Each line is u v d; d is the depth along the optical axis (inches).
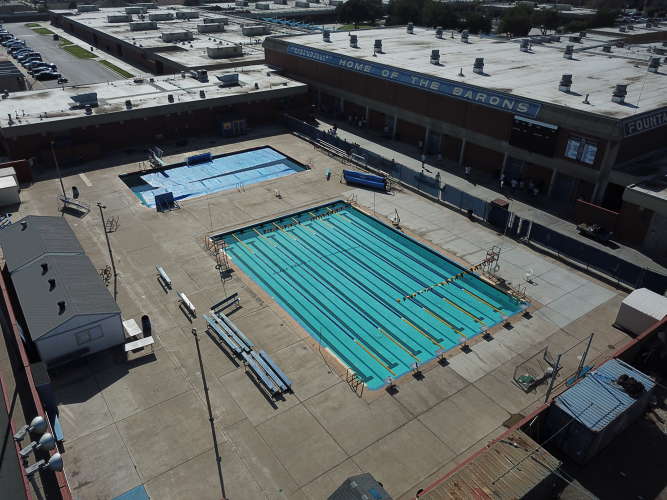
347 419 778.2
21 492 661.9
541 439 753.0
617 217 1256.2
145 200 1476.4
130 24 3484.3
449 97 1664.6
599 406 716.0
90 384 831.1
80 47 3735.2
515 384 848.9
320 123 2110.0
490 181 1588.3
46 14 5472.4
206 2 5989.2
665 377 861.2
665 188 1211.2
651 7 5521.7
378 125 2011.6
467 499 591.5
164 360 881.5
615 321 993.5
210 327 958.4
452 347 943.7
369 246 1279.5
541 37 2466.8
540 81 1647.4
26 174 1533.0
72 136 1684.3
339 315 1039.6
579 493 671.8
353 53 2090.3
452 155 1745.8
